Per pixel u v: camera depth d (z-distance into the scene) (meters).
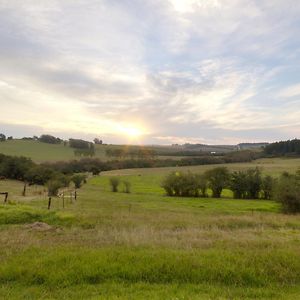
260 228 22.84
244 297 8.07
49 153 148.00
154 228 20.73
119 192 75.38
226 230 20.58
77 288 8.45
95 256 10.46
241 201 62.16
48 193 55.69
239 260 10.36
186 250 11.61
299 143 151.62
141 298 7.68
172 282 9.05
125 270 9.45
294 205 42.88
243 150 163.25
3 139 166.88
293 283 9.23
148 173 115.62
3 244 12.65
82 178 89.31
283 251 11.53
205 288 8.61
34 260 10.12
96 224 21.64
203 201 60.25
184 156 155.50
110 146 181.38
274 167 108.62
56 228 18.53
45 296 7.89
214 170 72.69
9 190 60.97
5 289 8.27
